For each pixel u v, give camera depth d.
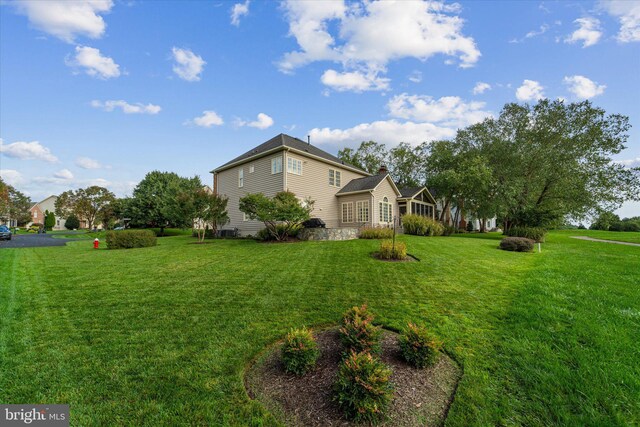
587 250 13.29
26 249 14.12
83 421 2.23
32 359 3.15
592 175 19.86
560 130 20.67
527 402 2.38
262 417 2.29
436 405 2.42
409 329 3.20
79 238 25.61
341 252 10.31
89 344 3.52
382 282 6.31
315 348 3.00
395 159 35.34
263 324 4.09
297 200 14.71
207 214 16.30
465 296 5.29
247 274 7.20
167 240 19.12
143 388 2.66
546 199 22.17
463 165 23.61
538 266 8.38
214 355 3.24
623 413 2.21
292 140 19.92
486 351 3.25
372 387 2.24
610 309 4.44
